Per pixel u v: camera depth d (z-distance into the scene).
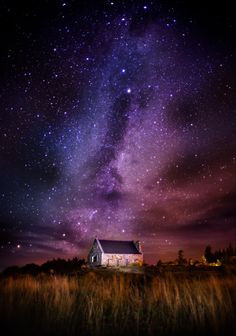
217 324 6.92
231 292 10.28
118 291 10.52
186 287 10.59
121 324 7.45
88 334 6.93
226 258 34.75
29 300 9.20
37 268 34.16
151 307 8.75
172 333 6.84
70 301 8.88
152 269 30.05
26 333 6.84
